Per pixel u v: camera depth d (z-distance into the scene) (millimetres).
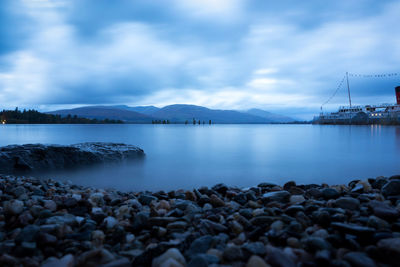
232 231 3199
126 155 12500
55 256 2537
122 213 3930
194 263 2152
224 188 5867
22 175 9102
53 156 10078
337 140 28391
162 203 4352
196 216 3680
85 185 7637
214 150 18281
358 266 2096
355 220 3252
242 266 2217
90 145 13023
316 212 3439
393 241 2287
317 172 9656
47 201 4164
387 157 13992
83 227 3213
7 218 3619
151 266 2322
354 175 9125
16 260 2350
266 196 4750
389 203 4094
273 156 14680
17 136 36875
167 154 15578
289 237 2822
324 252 2299
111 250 2717
